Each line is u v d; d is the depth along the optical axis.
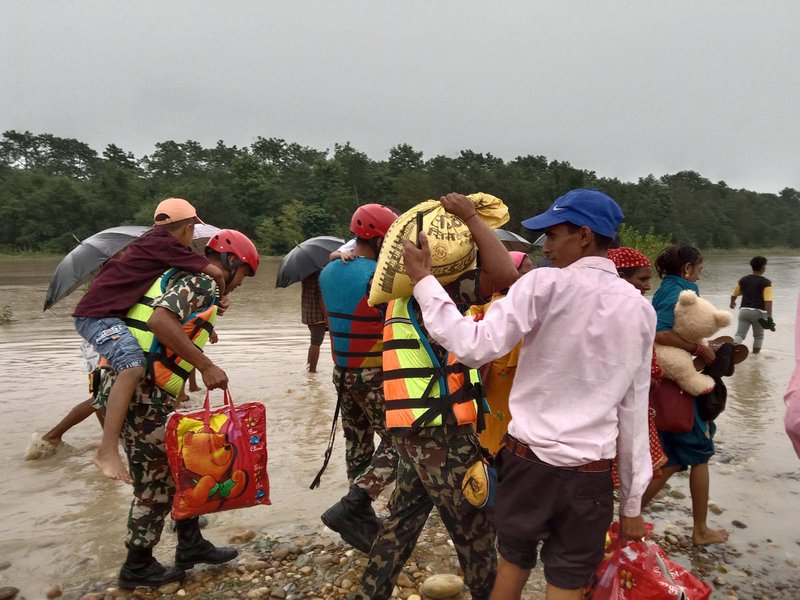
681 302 3.66
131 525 3.29
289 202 77.75
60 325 12.85
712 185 153.75
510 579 2.42
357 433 4.00
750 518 4.30
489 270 2.57
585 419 2.20
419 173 88.50
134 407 3.22
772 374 8.70
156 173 104.62
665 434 3.84
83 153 119.56
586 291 2.22
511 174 79.38
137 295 3.27
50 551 3.80
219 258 3.62
